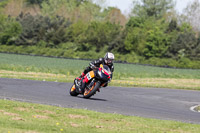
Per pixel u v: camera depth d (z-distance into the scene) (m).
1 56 189.25
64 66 135.88
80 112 28.14
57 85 54.88
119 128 23.41
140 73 125.06
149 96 51.50
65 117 25.64
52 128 21.20
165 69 175.38
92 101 37.34
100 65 37.59
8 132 18.59
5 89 41.12
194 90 72.31
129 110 33.22
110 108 33.12
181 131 24.14
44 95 38.97
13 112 25.27
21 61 152.62
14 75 75.38
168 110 36.78
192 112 37.31
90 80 38.38
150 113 32.56
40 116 24.81
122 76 108.69
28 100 32.88
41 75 84.50
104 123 24.78
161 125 25.80
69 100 36.22
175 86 77.31
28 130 19.91
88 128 22.48
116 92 53.22
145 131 23.12
